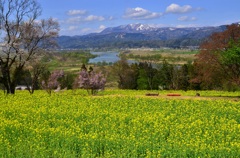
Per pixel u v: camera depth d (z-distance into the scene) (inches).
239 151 629.0
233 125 873.5
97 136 724.7
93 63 6569.9
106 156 618.2
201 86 2792.8
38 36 1771.7
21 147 655.1
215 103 1295.5
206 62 1596.9
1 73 1873.8
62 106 1188.5
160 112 1069.1
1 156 618.5
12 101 1327.5
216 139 735.1
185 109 1140.5
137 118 935.0
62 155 614.9
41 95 1630.2
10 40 1717.5
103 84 1788.9
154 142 690.8
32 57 1771.7
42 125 861.2
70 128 825.5
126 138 710.5
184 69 3004.4
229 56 1478.8
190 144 660.7
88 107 1170.0
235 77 1589.6
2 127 823.7
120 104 1247.5
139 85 3179.1
